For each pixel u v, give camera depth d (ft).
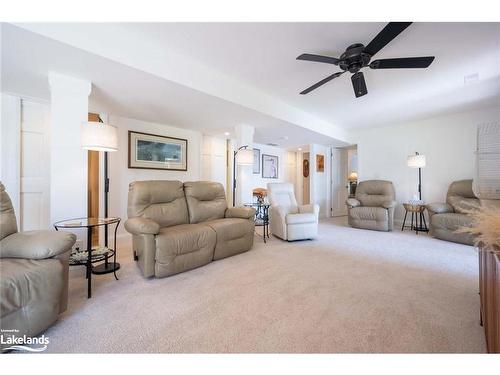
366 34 6.37
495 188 9.62
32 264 4.18
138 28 6.36
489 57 7.47
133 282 6.53
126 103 9.64
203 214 9.55
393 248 10.22
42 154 9.11
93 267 7.43
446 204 12.41
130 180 12.29
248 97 10.01
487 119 12.76
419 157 13.64
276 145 21.13
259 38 6.67
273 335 4.27
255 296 5.77
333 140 17.70
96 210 11.79
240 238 9.22
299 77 9.17
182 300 5.55
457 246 10.50
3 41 5.43
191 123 13.02
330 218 19.95
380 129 17.30
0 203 4.77
